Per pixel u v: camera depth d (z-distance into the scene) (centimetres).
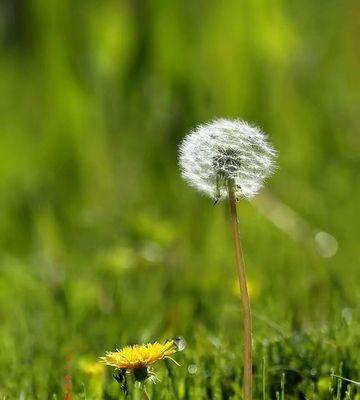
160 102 1220
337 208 1093
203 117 1212
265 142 360
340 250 932
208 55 1218
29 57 1242
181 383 489
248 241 966
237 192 357
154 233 933
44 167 1241
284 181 1156
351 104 1279
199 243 1002
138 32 1224
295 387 489
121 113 1235
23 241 1170
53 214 1144
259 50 1212
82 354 607
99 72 1231
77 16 1227
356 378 492
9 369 573
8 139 1259
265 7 1209
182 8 1221
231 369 513
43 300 768
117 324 682
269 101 1216
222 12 1213
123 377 407
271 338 548
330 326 570
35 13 1227
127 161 1230
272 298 716
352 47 1279
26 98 1259
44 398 506
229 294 760
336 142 1239
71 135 1238
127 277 832
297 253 908
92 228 1088
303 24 1245
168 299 762
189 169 358
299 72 1249
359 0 1273
